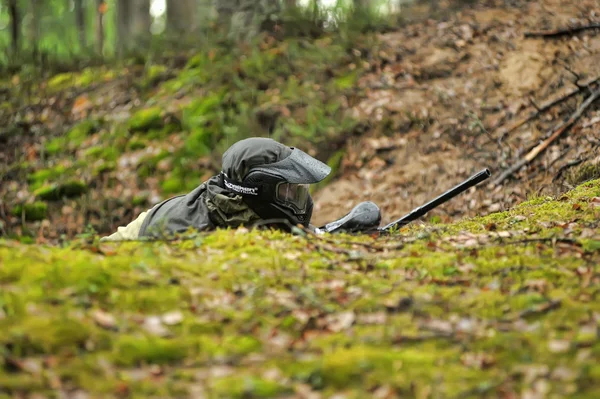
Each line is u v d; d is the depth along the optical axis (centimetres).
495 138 1132
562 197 754
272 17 1477
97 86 1538
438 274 484
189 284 446
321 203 1152
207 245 529
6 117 1471
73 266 436
